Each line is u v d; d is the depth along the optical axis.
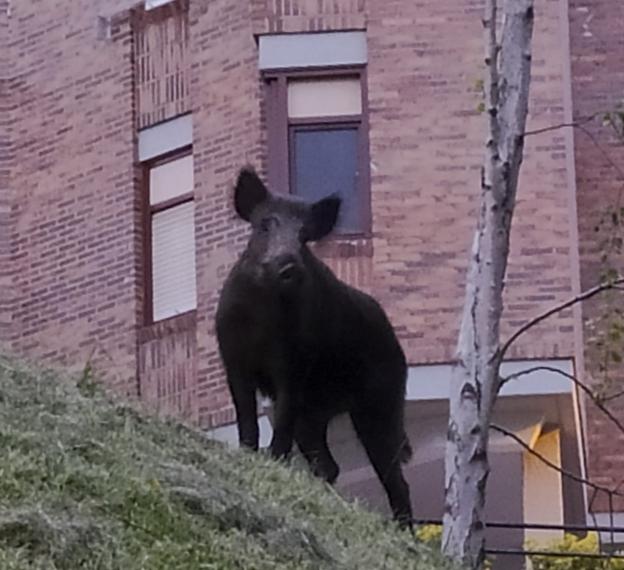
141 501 14.20
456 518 17.44
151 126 31.52
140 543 13.64
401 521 18.38
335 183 29.25
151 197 31.47
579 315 28.27
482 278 17.56
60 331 32.09
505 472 29.78
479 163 28.78
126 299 31.38
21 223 32.75
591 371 28.66
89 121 32.25
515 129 17.64
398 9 29.25
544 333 28.23
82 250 32.09
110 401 17.33
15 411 15.69
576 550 25.28
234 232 30.08
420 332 28.30
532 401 28.59
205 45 30.66
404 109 29.00
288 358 18.69
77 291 32.03
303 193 29.30
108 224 31.84
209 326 30.22
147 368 30.84
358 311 19.16
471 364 17.53
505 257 17.61
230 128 30.14
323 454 19.20
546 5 29.06
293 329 18.67
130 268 31.41
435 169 28.80
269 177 29.50
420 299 28.41
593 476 29.47
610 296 24.45
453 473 17.47
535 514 29.98
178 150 31.17
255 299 18.59
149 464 15.22
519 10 17.75
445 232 28.62
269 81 29.75
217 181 30.30
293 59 29.64
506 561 29.44
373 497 27.66
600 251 25.31
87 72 32.34
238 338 18.70
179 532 14.02
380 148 28.95
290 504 16.42
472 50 29.03
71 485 14.08
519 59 17.72
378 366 19.27
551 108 28.83
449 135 28.88
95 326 31.75
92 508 13.84
